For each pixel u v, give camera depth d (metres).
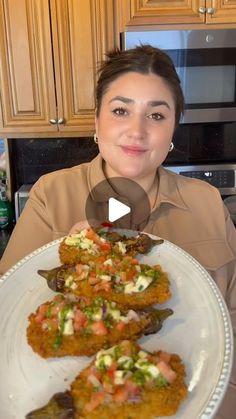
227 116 1.93
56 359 0.60
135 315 0.63
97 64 1.67
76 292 0.70
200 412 0.50
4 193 2.10
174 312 0.67
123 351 0.55
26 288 0.73
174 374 0.52
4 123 1.90
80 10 1.76
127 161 0.92
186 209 1.03
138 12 1.75
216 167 2.08
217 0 1.75
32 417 0.49
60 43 1.80
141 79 0.87
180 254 0.80
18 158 2.21
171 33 1.77
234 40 1.80
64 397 0.50
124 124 0.88
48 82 1.85
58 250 0.81
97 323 0.61
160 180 1.04
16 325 0.66
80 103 1.88
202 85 1.87
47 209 1.01
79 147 2.22
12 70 1.83
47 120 1.90
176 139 2.19
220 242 1.03
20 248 0.99
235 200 2.03
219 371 0.55
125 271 0.73
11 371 0.59
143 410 0.49
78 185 1.04
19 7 1.75
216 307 0.66
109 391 0.50
